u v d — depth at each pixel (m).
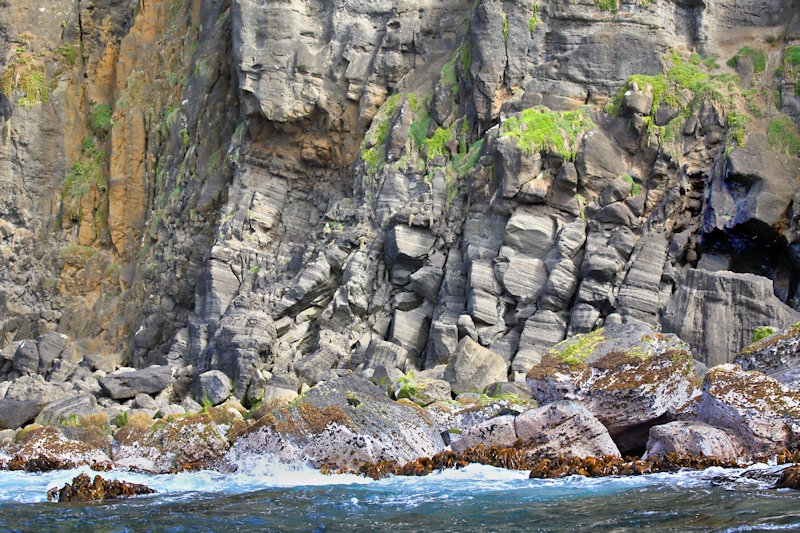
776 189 43.00
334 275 50.69
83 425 37.94
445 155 50.75
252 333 46.91
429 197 49.31
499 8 50.62
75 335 66.50
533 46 50.28
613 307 43.12
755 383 29.25
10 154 71.19
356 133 55.94
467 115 51.00
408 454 30.61
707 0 49.41
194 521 24.11
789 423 27.78
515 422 30.09
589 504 23.95
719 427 28.75
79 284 68.56
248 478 30.34
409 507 24.83
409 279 48.75
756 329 36.78
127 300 65.25
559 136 46.38
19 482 30.45
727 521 21.02
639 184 46.19
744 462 27.30
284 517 24.25
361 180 53.12
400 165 51.44
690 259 44.59
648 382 31.45
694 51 48.97
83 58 76.12
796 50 46.84
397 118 52.94
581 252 45.09
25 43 73.88
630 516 22.31
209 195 60.56
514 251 45.66
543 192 45.53
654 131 46.56
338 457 30.28
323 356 45.75
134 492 28.17
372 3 57.06
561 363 33.03
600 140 46.56
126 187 69.94
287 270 53.16
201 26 68.62
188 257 60.09
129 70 73.38
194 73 66.69
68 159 72.94
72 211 70.81
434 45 55.69
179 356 53.31
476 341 44.09
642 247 43.84
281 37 56.34
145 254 65.12
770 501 22.64
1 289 67.50
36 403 42.59
